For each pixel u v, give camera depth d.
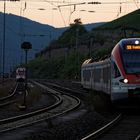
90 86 70.88
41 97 79.62
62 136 27.64
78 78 182.50
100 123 36.62
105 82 49.88
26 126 33.47
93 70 65.81
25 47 48.72
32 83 165.25
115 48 45.09
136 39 44.56
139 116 42.09
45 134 27.89
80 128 32.19
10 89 98.44
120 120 38.28
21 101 57.94
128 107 50.59
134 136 27.72
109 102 48.06
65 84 149.88
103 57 54.84
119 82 43.28
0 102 61.72
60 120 38.75
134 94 42.88
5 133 28.80
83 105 59.62
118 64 43.62
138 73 42.97
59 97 76.88
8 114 44.16
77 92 88.88
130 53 43.84
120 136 27.73
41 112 47.91
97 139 26.27
